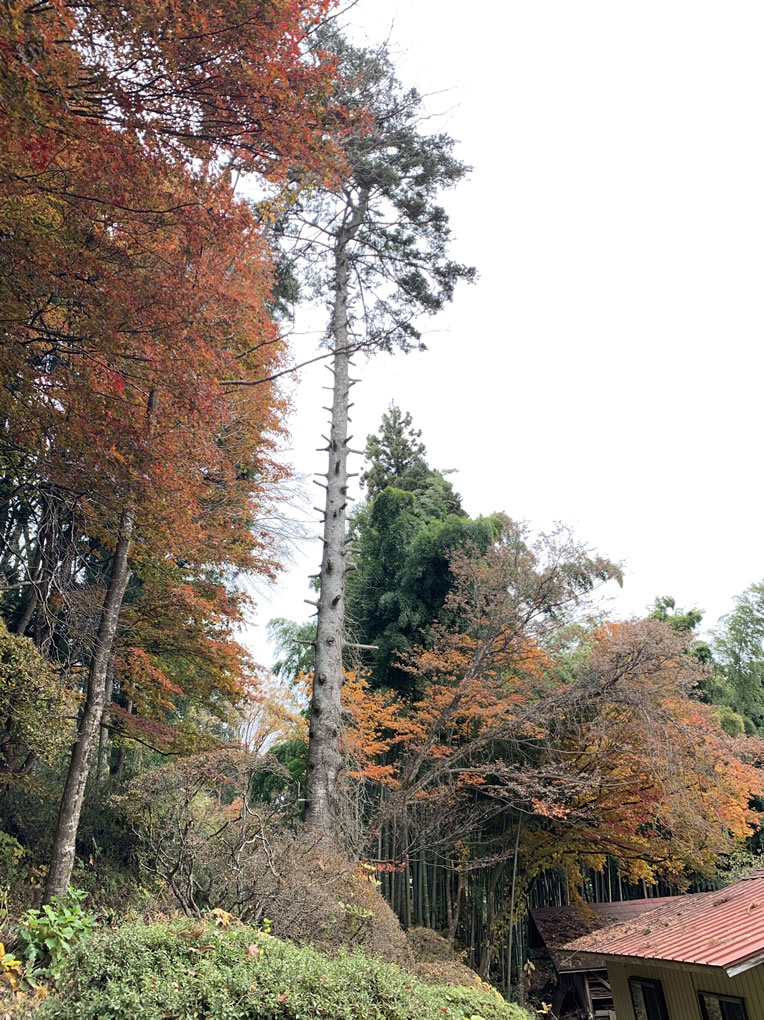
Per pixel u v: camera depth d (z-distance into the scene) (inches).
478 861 591.8
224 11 206.4
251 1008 199.2
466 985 355.9
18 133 212.7
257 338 385.1
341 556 573.3
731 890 479.2
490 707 599.8
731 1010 366.0
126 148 233.9
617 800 597.3
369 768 573.0
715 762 562.9
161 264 278.4
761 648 979.9
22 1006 205.0
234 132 236.2
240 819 369.1
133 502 342.6
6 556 470.9
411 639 743.7
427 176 626.2
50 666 375.6
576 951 490.6
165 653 525.0
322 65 236.1
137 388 312.3
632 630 595.5
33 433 323.9
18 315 275.1
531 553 625.3
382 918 356.5
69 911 254.4
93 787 515.8
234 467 481.4
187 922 232.8
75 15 202.8
